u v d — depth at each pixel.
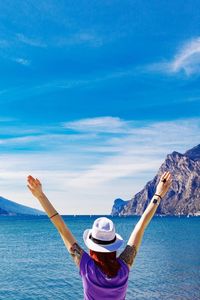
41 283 44.66
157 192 4.34
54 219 4.04
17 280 46.94
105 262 3.73
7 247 91.69
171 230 164.25
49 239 116.50
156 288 40.97
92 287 3.71
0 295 38.28
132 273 51.00
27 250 84.88
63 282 45.06
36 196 4.11
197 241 102.88
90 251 3.87
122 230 155.62
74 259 3.90
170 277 47.47
